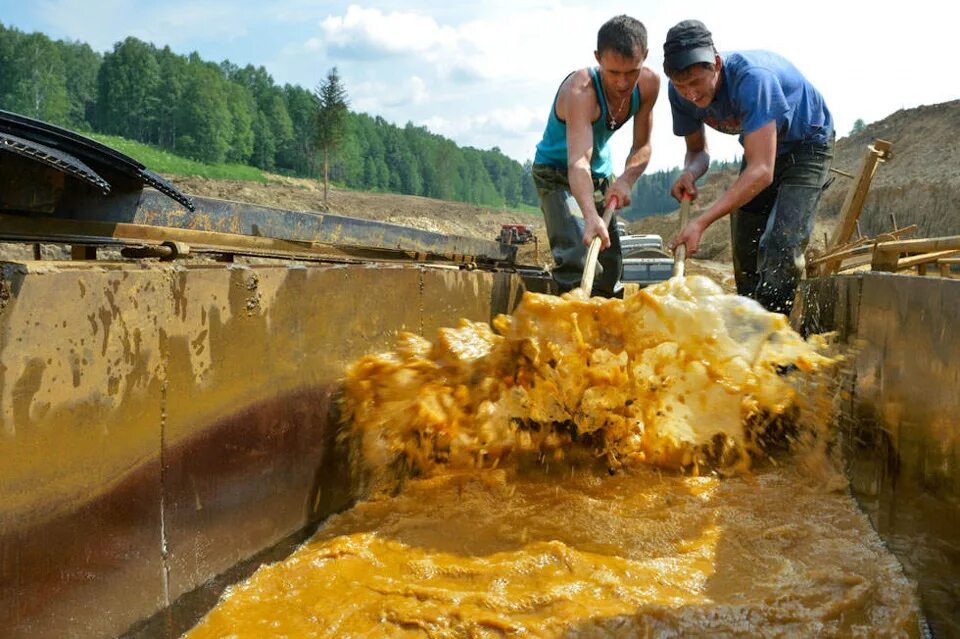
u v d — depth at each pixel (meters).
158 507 2.80
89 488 2.47
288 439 3.65
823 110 5.94
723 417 4.61
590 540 3.81
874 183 44.25
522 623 3.05
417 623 3.05
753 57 5.72
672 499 4.31
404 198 69.94
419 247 6.17
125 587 2.64
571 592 3.28
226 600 3.18
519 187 197.88
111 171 3.46
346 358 4.12
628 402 4.60
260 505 3.45
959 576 2.67
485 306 5.97
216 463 3.13
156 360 2.76
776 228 6.00
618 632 2.99
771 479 4.60
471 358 4.41
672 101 6.41
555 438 4.82
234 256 4.27
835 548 3.67
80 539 2.44
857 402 4.29
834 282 5.11
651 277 16.42
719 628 3.00
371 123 136.88
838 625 3.00
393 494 4.40
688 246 5.46
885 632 2.95
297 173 108.44
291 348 3.63
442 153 146.75
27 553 2.25
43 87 104.81
